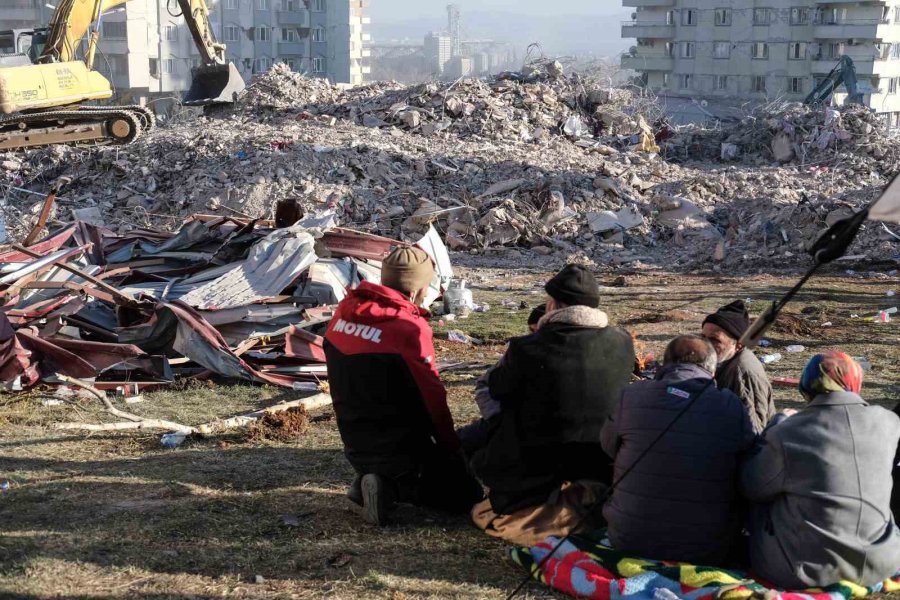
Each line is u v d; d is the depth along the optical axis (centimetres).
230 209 2034
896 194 406
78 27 2011
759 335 467
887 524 449
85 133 2025
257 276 1036
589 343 516
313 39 8981
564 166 2281
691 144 3078
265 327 980
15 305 987
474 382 932
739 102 7681
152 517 580
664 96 7906
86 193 2219
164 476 661
